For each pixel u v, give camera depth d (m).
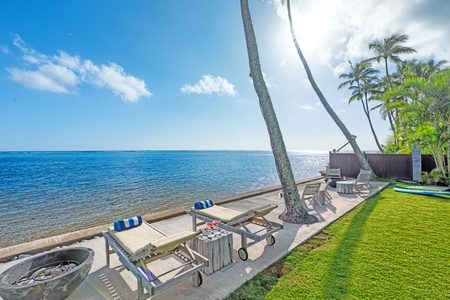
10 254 2.98
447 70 7.84
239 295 2.10
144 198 9.69
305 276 2.37
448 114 7.79
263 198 6.88
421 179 8.55
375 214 4.67
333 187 8.55
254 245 3.30
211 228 2.97
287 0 9.57
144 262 2.17
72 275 1.88
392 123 17.64
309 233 3.73
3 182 14.85
